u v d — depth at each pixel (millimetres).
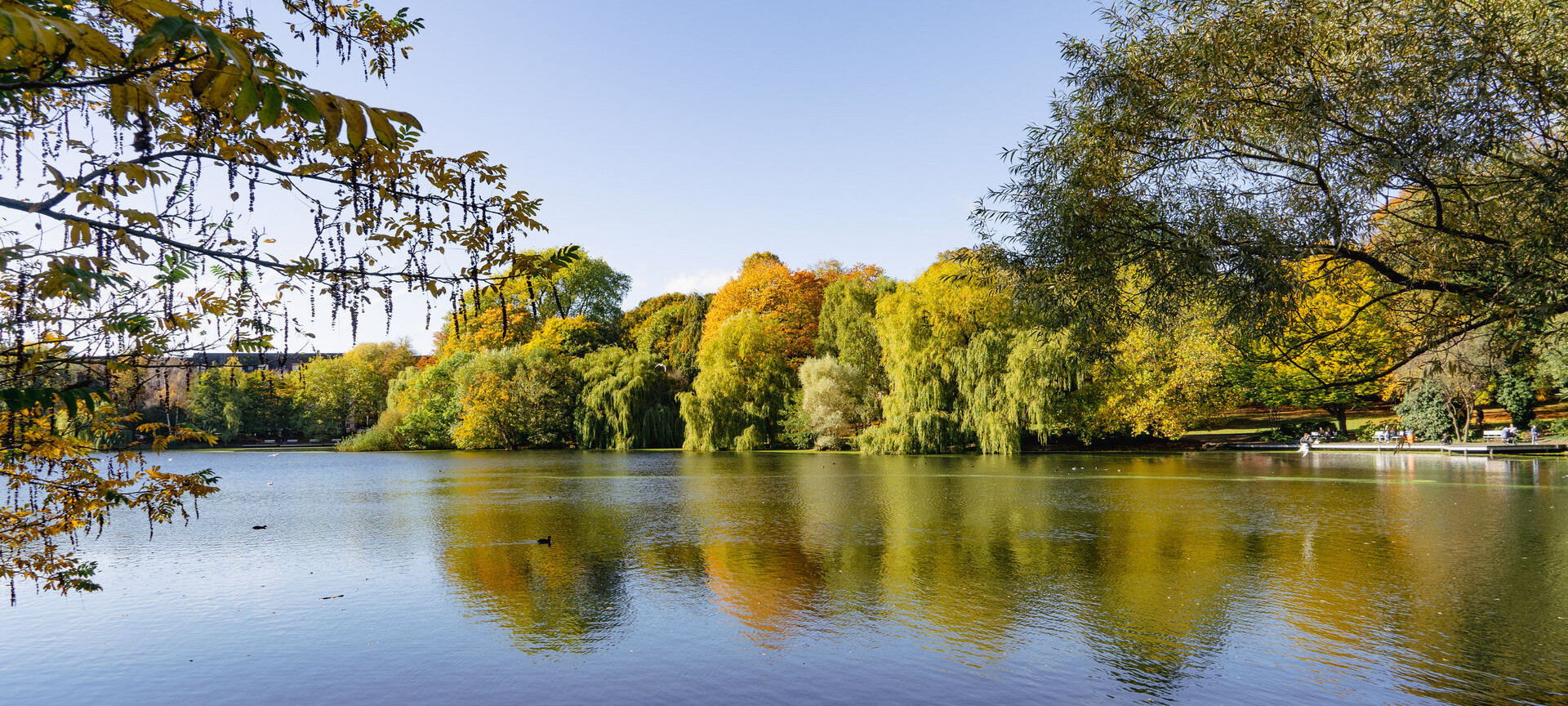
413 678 10109
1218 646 10836
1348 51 6922
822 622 12164
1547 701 8914
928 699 9359
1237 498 25188
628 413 56219
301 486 32906
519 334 66125
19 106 2719
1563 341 7066
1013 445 42094
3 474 3912
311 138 3152
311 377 70562
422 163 3412
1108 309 7777
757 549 17562
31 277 2629
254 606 13211
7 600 13523
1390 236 7855
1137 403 45469
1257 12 6977
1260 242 6902
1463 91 6281
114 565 16531
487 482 33719
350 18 4133
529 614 12688
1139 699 9234
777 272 66188
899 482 31031
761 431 53625
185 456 56844
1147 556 16250
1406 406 45625
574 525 21141
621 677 10133
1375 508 22312
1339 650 10586
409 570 15789
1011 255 8148
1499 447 38250
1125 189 7723
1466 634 11039
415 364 82500
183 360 3891
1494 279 6984
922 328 45438
